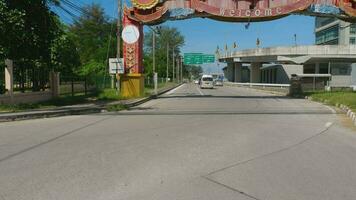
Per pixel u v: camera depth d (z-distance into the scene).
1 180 7.27
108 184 7.01
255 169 8.22
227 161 8.88
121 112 21.00
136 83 33.53
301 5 30.25
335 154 9.84
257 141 11.55
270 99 33.78
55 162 8.67
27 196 6.36
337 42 98.62
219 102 29.47
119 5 34.53
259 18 31.20
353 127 15.02
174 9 31.08
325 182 7.30
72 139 11.68
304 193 6.64
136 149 10.13
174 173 7.79
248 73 107.00
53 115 18.73
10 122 16.45
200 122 16.09
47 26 24.50
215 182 7.22
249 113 20.34
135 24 32.97
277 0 30.31
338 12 31.27
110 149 10.12
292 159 9.21
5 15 21.50
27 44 23.14
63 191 6.61
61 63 28.47
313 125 15.58
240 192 6.66
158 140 11.49
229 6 30.58
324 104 27.58
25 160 8.88
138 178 7.41
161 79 91.06
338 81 69.69
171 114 19.62
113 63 33.38
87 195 6.41
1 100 21.20
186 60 96.75
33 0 23.31
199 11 30.58
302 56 64.94
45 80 26.94
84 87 36.47
